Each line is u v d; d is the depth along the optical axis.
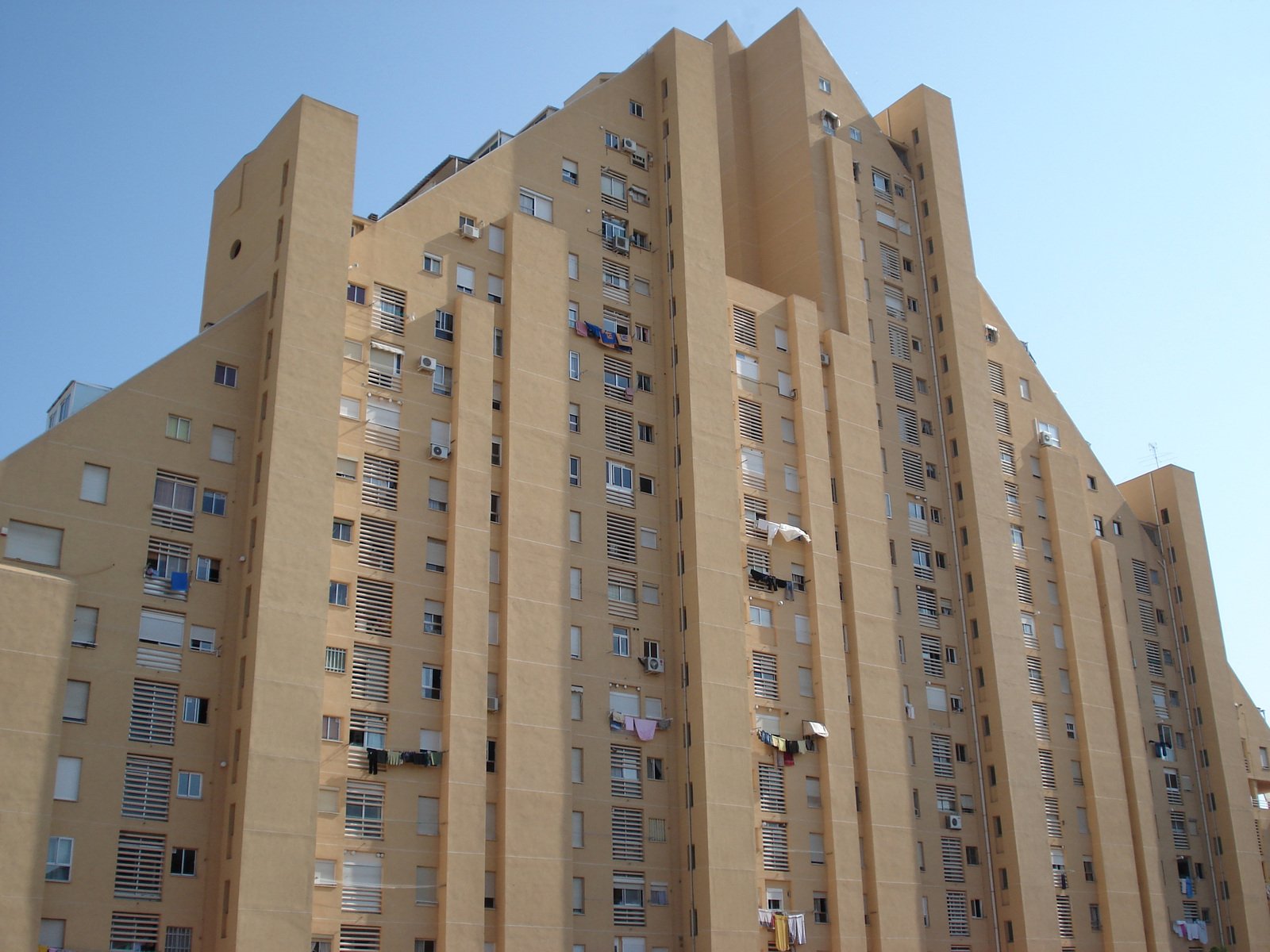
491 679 54.91
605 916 54.91
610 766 57.28
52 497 47.66
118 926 44.56
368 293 57.41
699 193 69.38
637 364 65.31
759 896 59.00
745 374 68.38
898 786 65.50
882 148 82.50
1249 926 80.81
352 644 51.91
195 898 46.22
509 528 56.97
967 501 76.06
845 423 71.06
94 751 45.75
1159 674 86.44
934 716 70.50
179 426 51.12
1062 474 82.94
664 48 72.25
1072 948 70.62
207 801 47.44
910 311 79.75
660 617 61.44
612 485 62.00
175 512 50.00
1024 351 86.44
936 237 81.69
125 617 47.75
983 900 68.38
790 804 61.47
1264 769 90.94
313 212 54.91
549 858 53.16
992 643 72.81
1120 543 88.25
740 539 64.25
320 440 51.94
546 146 66.25
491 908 51.81
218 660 49.16
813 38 81.12
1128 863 74.69
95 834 44.97
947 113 85.81
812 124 78.38
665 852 57.66
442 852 50.88
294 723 48.03
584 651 58.28
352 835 49.56
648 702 59.53
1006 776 70.31
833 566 67.25
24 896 41.94
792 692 63.69
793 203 77.44
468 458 56.66
